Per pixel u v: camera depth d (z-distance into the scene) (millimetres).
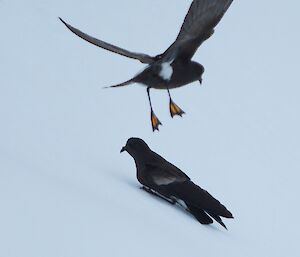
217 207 11430
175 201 11805
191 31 8234
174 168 11820
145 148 11891
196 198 11453
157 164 11766
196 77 8867
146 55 8656
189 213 11617
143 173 11758
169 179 11633
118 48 8422
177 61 8695
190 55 8680
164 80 8773
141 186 12156
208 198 11492
